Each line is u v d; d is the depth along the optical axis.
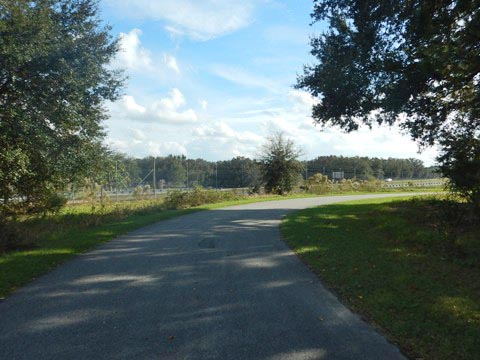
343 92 12.95
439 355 3.59
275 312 4.83
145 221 14.80
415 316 4.52
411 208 14.04
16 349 3.78
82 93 14.32
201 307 5.03
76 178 16.73
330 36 13.68
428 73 10.19
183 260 7.96
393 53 11.50
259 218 16.20
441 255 7.41
